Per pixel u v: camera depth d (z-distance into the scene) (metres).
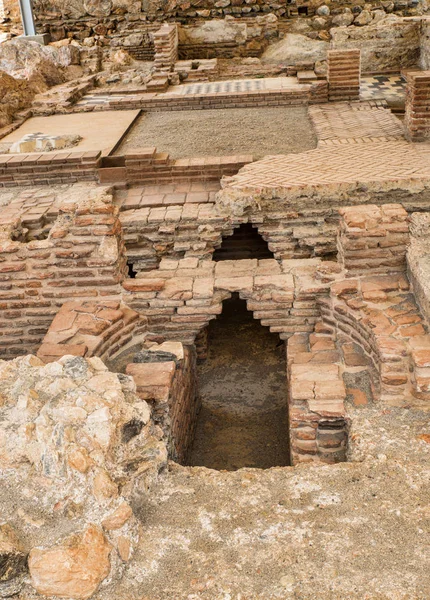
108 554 3.50
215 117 12.62
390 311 5.55
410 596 3.30
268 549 3.64
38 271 6.37
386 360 4.94
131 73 16.28
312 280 6.40
